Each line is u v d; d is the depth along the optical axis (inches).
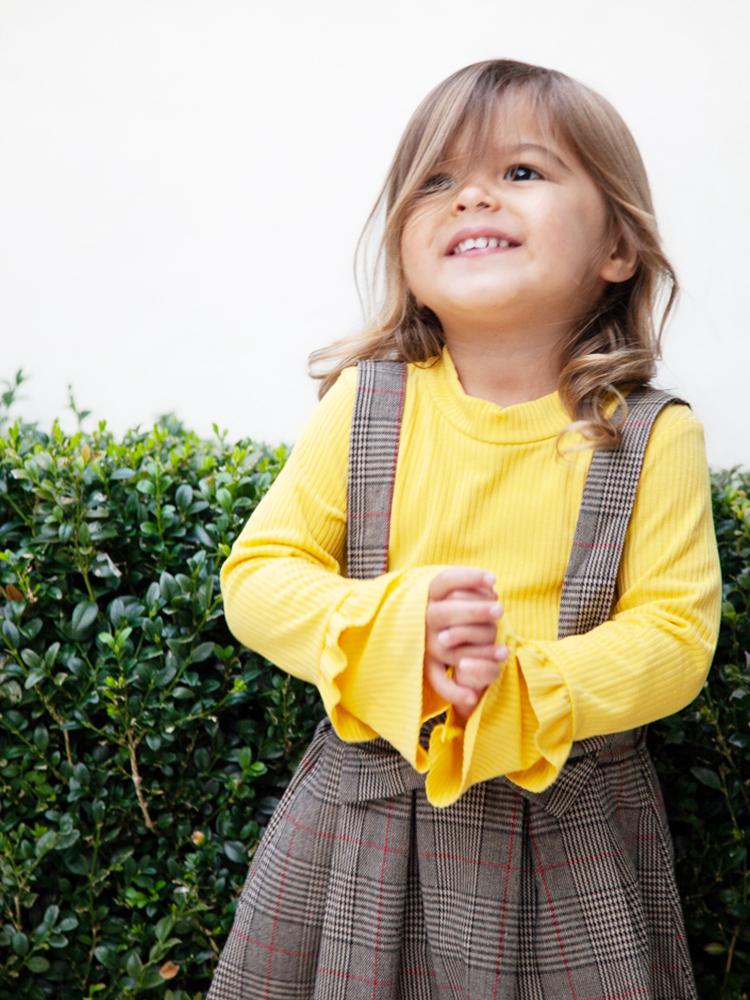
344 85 136.3
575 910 51.1
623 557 52.8
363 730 50.1
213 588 70.2
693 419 55.1
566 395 54.5
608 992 50.5
